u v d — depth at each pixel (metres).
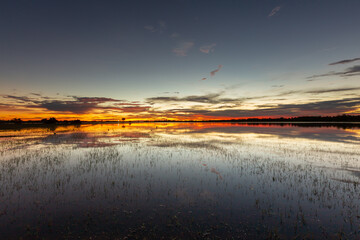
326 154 17.38
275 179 10.93
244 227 6.28
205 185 10.03
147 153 18.31
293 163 14.35
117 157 16.47
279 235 5.87
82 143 24.62
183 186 9.89
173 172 12.27
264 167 13.38
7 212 7.08
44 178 10.89
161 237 5.73
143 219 6.70
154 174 11.84
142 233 5.90
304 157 16.30
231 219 6.77
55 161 14.79
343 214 7.12
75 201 8.04
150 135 36.88
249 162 14.80
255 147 21.69
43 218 6.69
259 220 6.71
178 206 7.70
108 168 13.06
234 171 12.46
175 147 21.91
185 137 33.06
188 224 6.42
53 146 21.81
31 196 8.49
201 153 18.33
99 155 17.17
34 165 13.59
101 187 9.65
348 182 10.37
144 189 9.44
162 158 16.17
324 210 7.43
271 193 9.03
